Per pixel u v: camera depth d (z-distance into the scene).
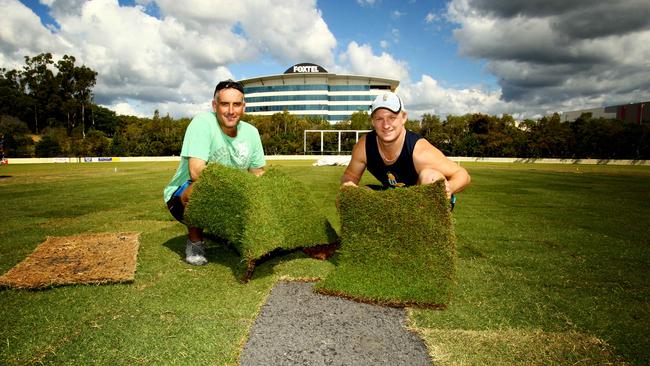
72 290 2.77
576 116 76.69
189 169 3.53
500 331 2.24
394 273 2.90
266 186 3.33
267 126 75.94
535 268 3.56
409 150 3.25
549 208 7.80
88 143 55.88
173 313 2.41
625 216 6.81
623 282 3.18
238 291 2.80
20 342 2.03
